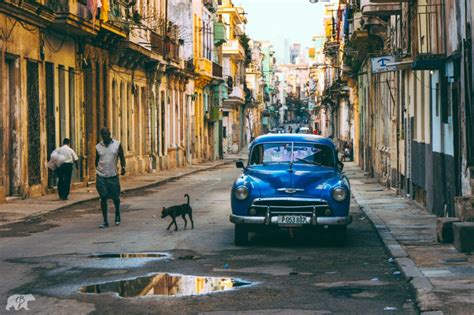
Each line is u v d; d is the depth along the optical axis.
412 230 15.48
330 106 88.06
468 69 14.16
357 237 15.14
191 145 57.69
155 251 13.09
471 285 9.48
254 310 8.57
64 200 23.33
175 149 50.94
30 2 23.58
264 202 13.46
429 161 19.31
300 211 13.38
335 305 8.80
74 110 29.55
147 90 42.94
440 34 17.59
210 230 16.09
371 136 37.78
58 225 17.38
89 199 24.16
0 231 16.20
